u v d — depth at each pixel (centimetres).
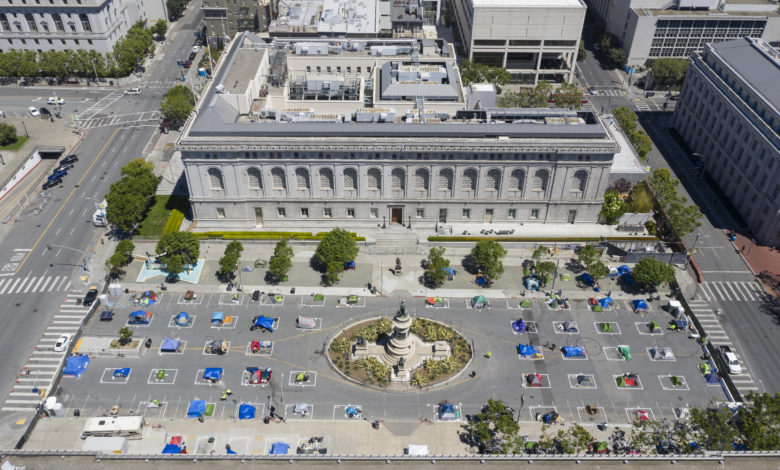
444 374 12950
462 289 15025
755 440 10512
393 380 12812
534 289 15000
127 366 13062
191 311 14300
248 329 13888
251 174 15725
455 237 16100
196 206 16125
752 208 16700
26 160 18612
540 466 9919
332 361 13188
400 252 15975
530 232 16375
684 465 9950
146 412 12162
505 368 13125
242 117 16000
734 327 14162
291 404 12369
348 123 15275
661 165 19362
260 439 11688
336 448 11550
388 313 14325
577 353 13312
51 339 13612
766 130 16050
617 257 15825
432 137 15238
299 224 16575
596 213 16488
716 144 18462
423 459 9950
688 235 16650
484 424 11206
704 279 15362
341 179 15762
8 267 15338
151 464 9881
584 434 10950
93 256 15750
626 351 13400
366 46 19988
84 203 17525
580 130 15250
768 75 17188
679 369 13200
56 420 11969
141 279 15088
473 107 18012
